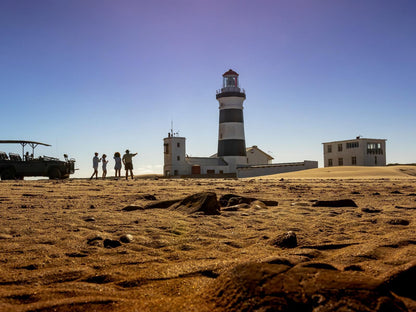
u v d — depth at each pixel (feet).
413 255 10.97
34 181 56.08
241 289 7.38
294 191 39.83
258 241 14.39
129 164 73.15
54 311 7.50
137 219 19.25
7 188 39.42
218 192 37.35
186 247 13.46
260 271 7.83
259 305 6.83
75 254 12.27
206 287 8.53
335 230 16.43
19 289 9.00
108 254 12.39
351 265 10.35
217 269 10.28
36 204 25.84
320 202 26.17
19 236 14.89
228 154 212.43
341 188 45.29
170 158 212.64
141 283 9.55
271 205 26.91
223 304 7.31
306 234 15.52
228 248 13.33
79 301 7.89
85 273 10.34
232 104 212.02
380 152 200.13
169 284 9.37
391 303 6.70
